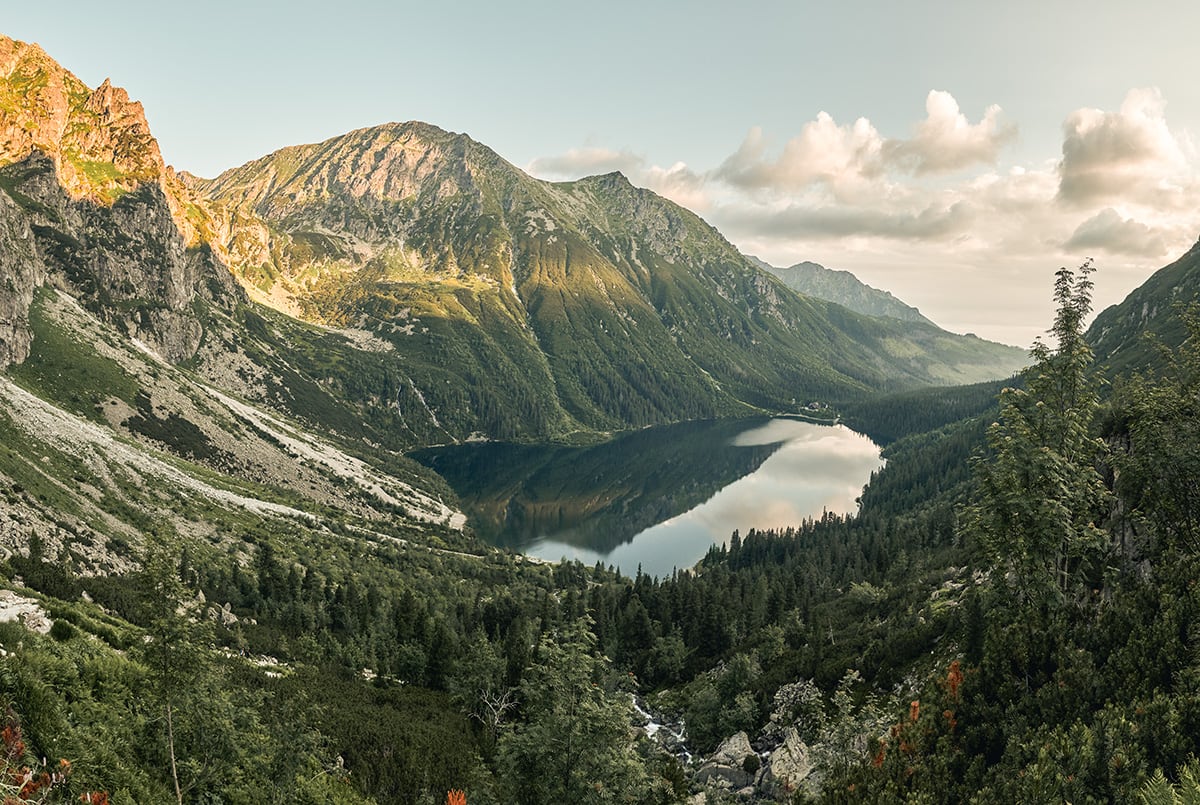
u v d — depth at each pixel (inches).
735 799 1998.0
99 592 3014.3
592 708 1073.5
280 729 1202.0
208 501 6958.7
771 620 4414.4
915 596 3272.6
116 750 944.3
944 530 5457.7
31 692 923.4
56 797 723.4
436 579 6756.9
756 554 7185.0
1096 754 813.2
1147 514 1434.5
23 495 4207.7
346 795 1461.6
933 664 2161.7
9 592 1663.4
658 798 1231.5
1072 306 1545.3
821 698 2476.6
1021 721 994.7
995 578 1521.9
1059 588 1365.7
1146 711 850.8
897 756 1106.7
